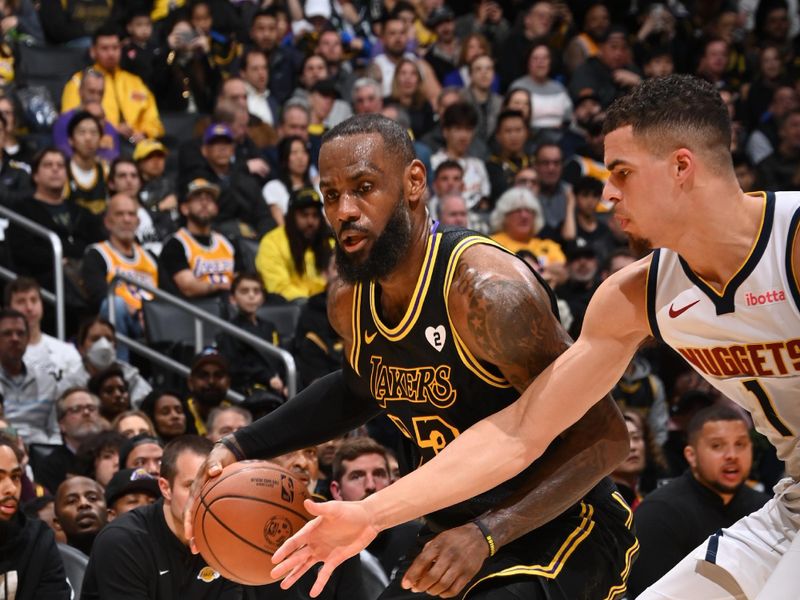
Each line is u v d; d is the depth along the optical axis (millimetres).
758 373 4859
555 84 20516
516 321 4980
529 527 4957
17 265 14086
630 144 4676
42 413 12156
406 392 5402
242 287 13586
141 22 18984
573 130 20188
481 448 4836
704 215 4668
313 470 9258
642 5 24406
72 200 15227
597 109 20234
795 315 4656
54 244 13250
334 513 4484
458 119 17672
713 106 4637
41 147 16406
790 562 4859
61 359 12492
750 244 4672
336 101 18969
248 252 15297
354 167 5035
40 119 17406
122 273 13336
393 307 5324
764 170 20391
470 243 5199
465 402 5277
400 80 19156
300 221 14914
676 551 8617
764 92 21891
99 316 13148
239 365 13156
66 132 16250
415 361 5301
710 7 24344
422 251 5207
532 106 20125
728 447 8688
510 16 23531
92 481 9055
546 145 17578
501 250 5219
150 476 9039
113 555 7320
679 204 4672
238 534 5246
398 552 8867
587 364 4984
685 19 24000
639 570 8609
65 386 12430
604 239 17344
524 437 4879
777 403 4945
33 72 18703
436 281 5168
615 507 5586
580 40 22047
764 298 4680
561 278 15234
